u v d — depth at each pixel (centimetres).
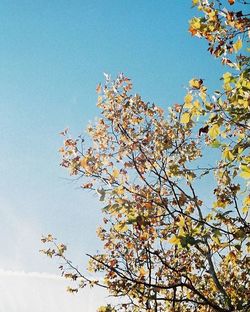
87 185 934
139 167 1012
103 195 766
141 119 1137
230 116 664
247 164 667
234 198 807
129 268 1139
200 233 673
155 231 935
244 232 675
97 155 1077
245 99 644
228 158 685
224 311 787
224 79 654
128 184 942
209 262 880
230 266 1120
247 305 789
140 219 734
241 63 688
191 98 673
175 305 1233
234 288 1098
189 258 1167
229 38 703
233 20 696
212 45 708
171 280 1159
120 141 1124
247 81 643
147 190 941
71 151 1005
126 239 1150
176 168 912
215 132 670
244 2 687
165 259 1152
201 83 665
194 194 970
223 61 704
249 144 677
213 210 778
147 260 1106
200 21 702
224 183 827
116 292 1120
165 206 833
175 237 630
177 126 1038
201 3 710
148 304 1169
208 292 1161
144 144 1055
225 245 687
